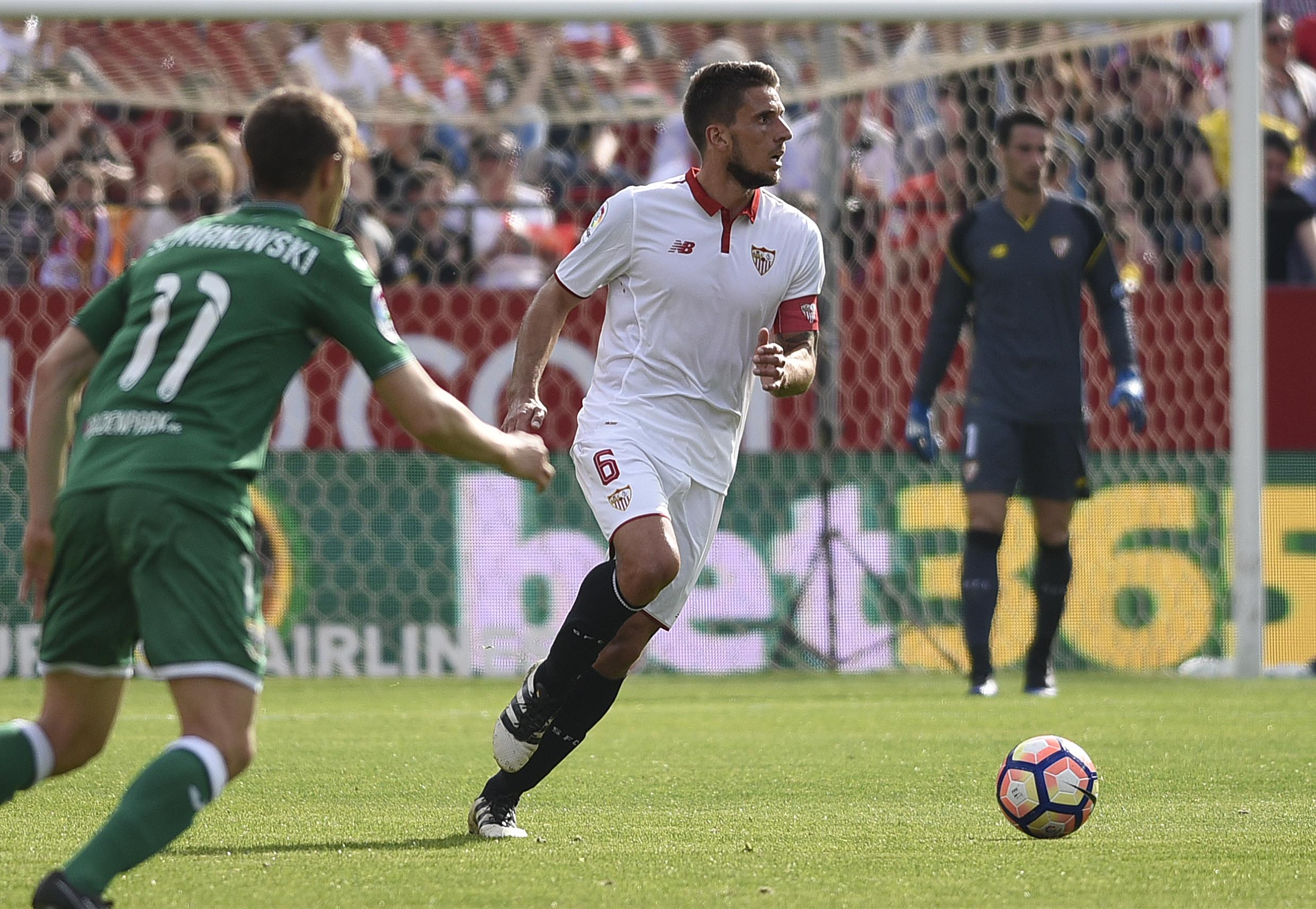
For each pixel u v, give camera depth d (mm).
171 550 9922
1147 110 39625
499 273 38250
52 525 10430
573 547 33875
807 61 36531
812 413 34438
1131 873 12039
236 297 10391
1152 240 39375
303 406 33438
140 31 36344
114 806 16156
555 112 40062
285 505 33344
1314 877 11844
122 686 10805
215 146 37688
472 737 22531
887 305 35000
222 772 10000
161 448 10062
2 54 35938
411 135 40344
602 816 15398
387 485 33469
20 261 36438
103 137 38719
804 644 34031
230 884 11562
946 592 34625
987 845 13484
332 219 11266
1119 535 35062
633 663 14922
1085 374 35062
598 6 33250
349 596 33406
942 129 38500
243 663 10086
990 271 28031
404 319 33812
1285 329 35344
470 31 38594
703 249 15562
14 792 10555
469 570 33625
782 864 12500
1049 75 39562
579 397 34031
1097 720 23922
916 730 22766
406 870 12188
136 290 10656
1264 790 17016
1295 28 47562
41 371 10719
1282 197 39312
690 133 15742
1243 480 32938
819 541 34156
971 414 28344
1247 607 32938
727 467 15992
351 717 25219
